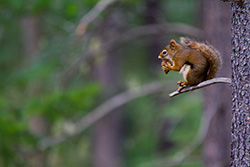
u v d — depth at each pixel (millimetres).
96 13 12562
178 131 16719
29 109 13180
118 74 22953
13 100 14172
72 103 13219
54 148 14859
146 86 16047
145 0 17828
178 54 5207
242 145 4793
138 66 22203
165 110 17656
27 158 13031
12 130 12523
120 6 14805
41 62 15148
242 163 4789
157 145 22062
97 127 23844
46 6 13898
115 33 18469
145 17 18406
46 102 13148
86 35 15258
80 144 18812
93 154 23844
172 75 15375
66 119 14180
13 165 12703
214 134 10758
